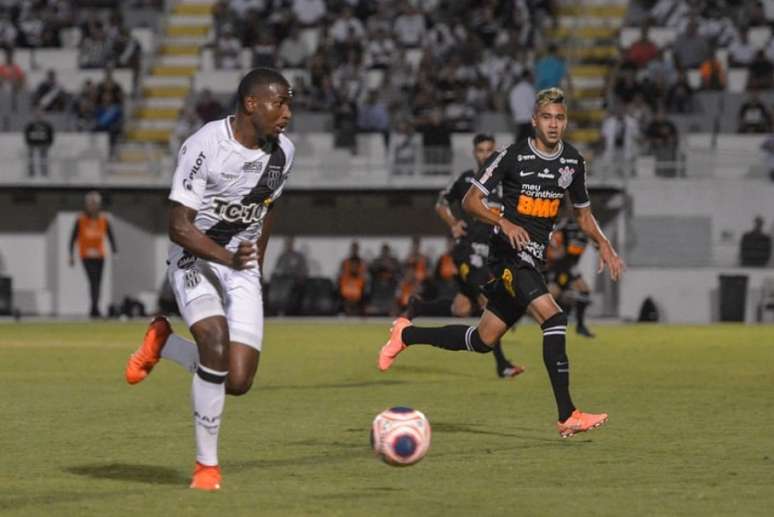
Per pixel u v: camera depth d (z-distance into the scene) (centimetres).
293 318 7594
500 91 8544
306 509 1717
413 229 8338
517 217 2494
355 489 1888
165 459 2183
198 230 1877
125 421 2736
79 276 8125
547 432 2570
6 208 8225
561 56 8988
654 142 8000
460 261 3641
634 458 2212
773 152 7994
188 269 1922
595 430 2608
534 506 1745
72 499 1789
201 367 1861
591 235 2558
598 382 3691
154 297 8125
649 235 7912
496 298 2577
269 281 7781
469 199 2481
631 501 1791
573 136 8512
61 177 8094
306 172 8062
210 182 1916
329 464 2138
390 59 8819
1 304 7838
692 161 7975
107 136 8362
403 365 4288
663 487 1914
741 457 2227
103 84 8519
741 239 7825
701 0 9181
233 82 8944
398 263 7725
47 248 8244
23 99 8725
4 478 1981
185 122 8400
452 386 3553
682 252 7881
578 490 1884
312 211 8350
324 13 9356
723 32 9019
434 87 8431
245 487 1902
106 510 1706
